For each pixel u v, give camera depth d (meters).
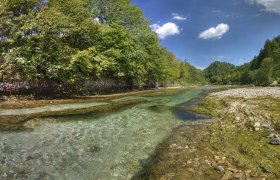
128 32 48.84
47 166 7.79
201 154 8.89
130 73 45.94
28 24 24.41
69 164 8.02
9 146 9.44
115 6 46.84
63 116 15.59
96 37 37.16
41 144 9.84
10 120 13.76
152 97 33.34
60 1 30.86
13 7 25.33
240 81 150.62
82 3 34.78
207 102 26.78
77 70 30.12
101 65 34.56
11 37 24.62
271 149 8.96
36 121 13.81
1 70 23.03
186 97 34.91
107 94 37.50
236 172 7.11
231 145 9.71
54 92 29.17
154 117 17.14
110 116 16.50
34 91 26.80
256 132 11.55
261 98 25.61
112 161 8.45
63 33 29.16
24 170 7.43
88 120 14.76
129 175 7.39
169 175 7.23
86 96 32.00
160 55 63.75
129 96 33.81
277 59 121.31
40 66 25.59
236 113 16.72
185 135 12.02
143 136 11.79
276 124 12.86
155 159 8.67
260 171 7.14
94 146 9.91
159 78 70.81
